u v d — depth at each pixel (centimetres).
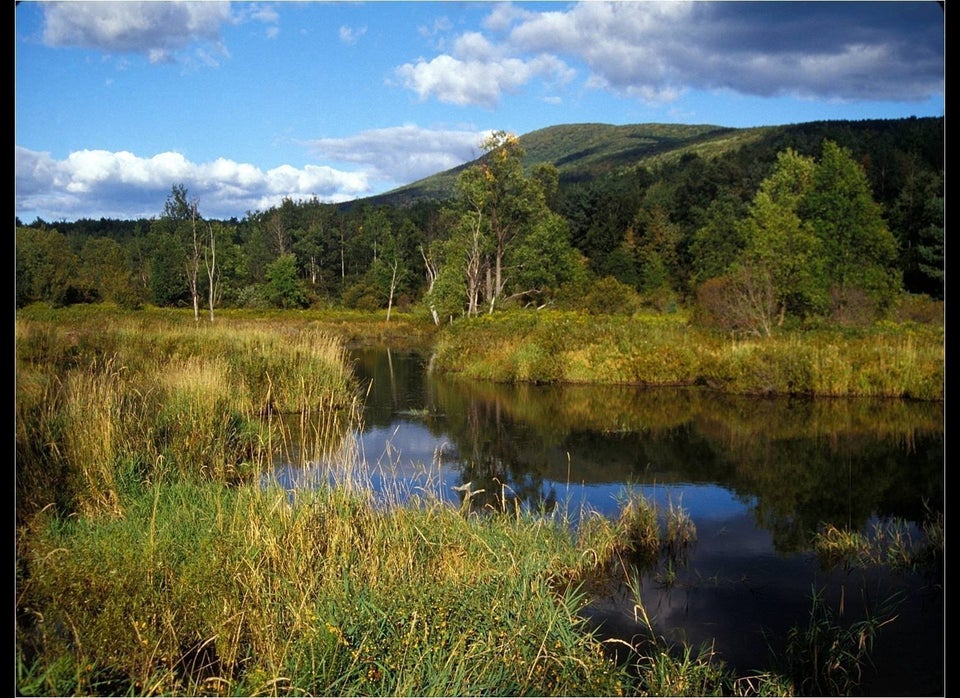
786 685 448
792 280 2602
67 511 650
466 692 395
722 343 1955
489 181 3859
